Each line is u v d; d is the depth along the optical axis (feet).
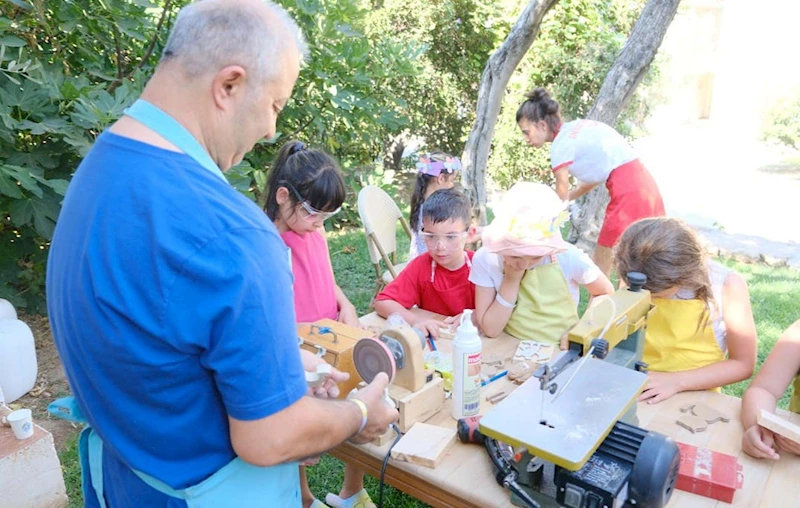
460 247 8.46
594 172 13.14
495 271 7.89
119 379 3.74
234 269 3.46
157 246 3.44
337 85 18.76
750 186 29.40
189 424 3.84
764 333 14.57
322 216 7.73
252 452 3.68
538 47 26.00
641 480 4.12
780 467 5.04
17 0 12.83
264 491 4.29
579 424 4.16
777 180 30.48
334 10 18.10
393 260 14.67
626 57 16.67
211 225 3.50
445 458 5.20
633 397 4.47
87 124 12.21
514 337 7.73
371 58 20.47
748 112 42.32
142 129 3.72
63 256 3.76
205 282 3.43
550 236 7.23
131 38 15.78
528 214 7.27
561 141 13.35
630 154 13.10
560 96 26.27
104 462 4.55
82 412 4.43
